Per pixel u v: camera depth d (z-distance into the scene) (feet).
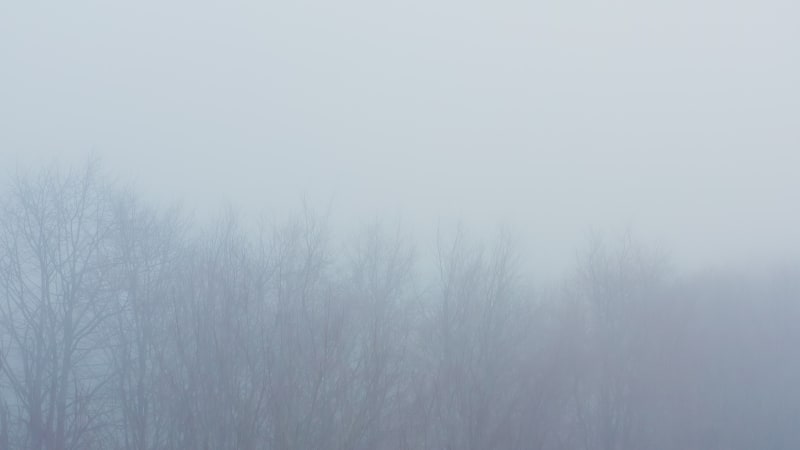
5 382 63.72
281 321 58.44
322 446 53.93
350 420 55.42
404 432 58.29
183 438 55.31
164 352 61.52
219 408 55.36
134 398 61.26
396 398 59.77
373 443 55.98
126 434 59.41
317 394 54.95
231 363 56.44
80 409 60.03
